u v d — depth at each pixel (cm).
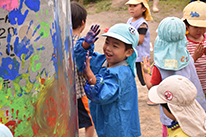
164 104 151
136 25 362
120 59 172
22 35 76
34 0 78
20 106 79
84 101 221
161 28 209
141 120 312
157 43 216
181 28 203
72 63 115
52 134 92
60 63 96
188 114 142
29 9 77
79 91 214
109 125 176
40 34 82
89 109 205
